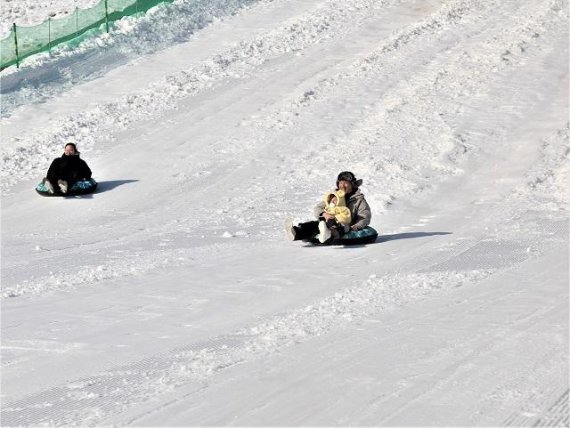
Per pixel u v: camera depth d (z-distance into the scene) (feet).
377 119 287.07
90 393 81.61
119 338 101.86
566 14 396.16
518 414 70.54
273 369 85.51
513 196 212.23
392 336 95.04
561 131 266.36
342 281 130.11
